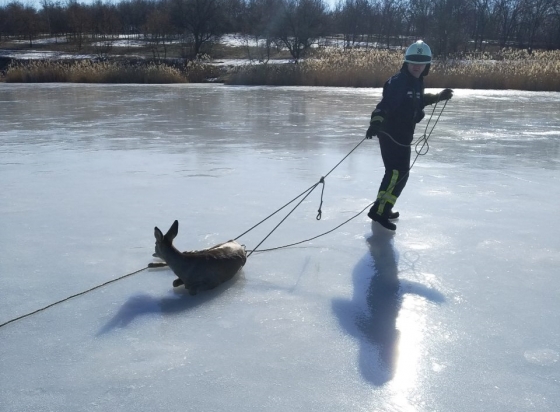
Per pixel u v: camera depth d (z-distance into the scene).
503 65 26.78
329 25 54.03
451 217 4.91
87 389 2.38
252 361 2.59
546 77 24.59
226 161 7.49
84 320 2.99
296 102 17.61
